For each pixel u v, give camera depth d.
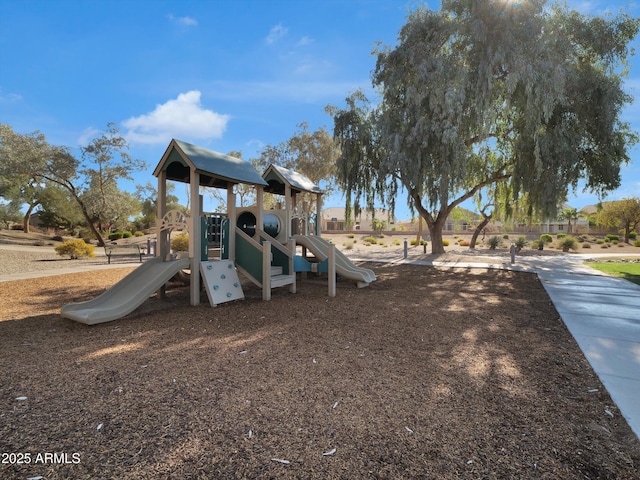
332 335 4.58
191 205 6.45
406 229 61.97
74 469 1.94
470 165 17.53
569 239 25.16
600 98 12.77
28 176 26.64
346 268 9.22
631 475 1.91
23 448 2.13
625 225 38.56
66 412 2.56
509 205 19.30
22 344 4.20
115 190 33.38
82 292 7.90
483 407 2.67
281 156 29.70
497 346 4.14
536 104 12.12
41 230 44.28
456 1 13.73
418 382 3.13
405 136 13.94
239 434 2.29
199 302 6.70
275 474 1.90
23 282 9.28
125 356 3.77
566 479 1.88
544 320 5.40
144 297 5.68
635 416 2.53
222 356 3.78
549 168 13.34
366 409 2.63
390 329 4.88
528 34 12.24
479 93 12.74
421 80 13.05
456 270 12.74
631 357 3.76
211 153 7.31
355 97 17.38
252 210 8.30
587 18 13.43
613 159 13.66
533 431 2.34
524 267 13.23
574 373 3.33
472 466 1.98
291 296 7.50
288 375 3.27
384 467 1.97
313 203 30.73
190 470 1.93
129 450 2.11
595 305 6.48
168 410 2.60
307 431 2.33
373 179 17.72
